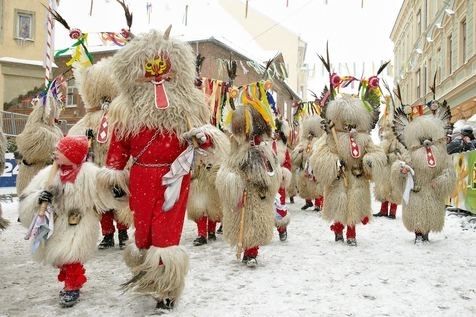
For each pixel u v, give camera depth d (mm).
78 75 6523
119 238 6625
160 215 3920
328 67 7207
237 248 5352
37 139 7102
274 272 5258
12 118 16094
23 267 5484
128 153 4137
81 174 4125
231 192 5316
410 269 5402
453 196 10898
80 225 4109
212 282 4836
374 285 4734
